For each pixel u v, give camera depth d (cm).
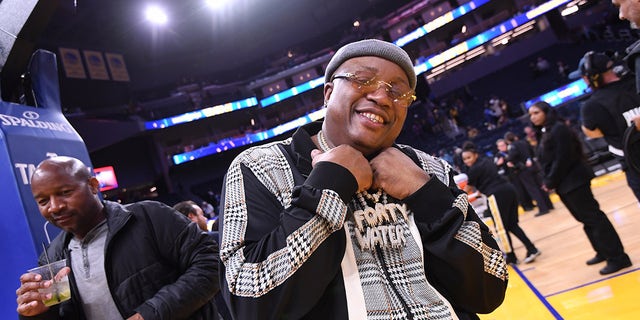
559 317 309
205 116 2556
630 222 505
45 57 260
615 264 366
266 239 90
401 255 96
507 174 868
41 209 164
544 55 2323
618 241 366
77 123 1930
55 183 161
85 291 164
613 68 297
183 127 2627
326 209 88
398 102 103
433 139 2291
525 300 372
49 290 146
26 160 207
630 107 291
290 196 98
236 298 88
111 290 162
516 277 459
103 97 2272
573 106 1311
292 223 88
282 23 2905
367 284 91
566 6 2323
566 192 380
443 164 122
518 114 1978
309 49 2933
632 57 223
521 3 2514
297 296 85
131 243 168
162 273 169
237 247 93
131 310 160
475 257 96
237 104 2675
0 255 200
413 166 102
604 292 328
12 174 198
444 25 2633
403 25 2661
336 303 89
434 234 97
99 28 2289
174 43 2722
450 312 93
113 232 166
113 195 2170
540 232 661
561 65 2203
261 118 2867
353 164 94
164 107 2570
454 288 99
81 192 166
